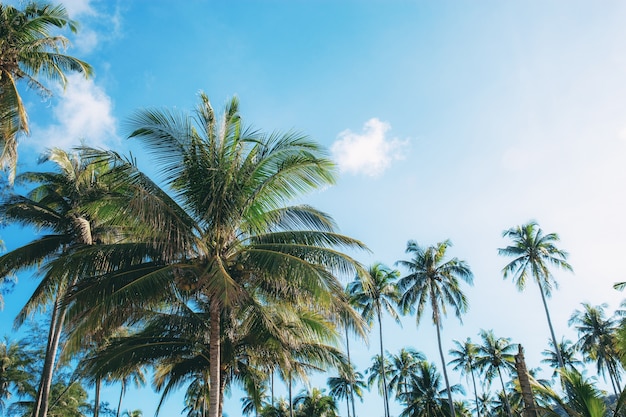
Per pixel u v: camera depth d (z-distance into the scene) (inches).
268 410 1947.6
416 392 1900.8
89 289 438.0
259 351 594.9
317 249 456.1
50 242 751.1
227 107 488.1
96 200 458.9
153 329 569.3
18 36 580.4
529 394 395.5
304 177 467.8
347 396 2076.8
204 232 461.1
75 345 420.5
